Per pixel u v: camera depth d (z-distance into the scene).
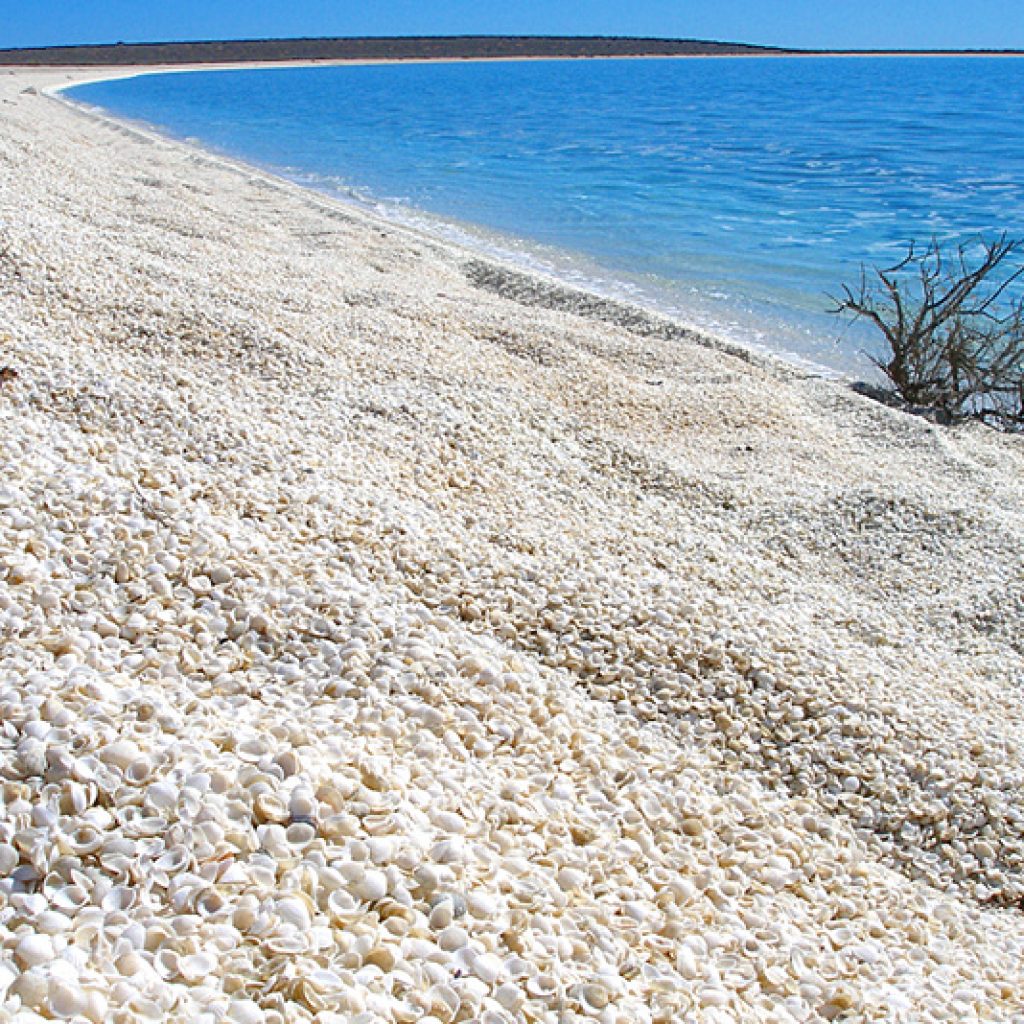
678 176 27.94
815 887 3.56
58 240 8.66
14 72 73.25
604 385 9.52
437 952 2.57
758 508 7.31
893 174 28.88
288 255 12.83
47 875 2.51
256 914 2.52
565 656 4.49
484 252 17.12
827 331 13.46
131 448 5.16
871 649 5.34
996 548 7.06
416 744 3.52
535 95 68.12
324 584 4.33
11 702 3.01
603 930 2.86
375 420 6.95
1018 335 11.34
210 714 3.35
